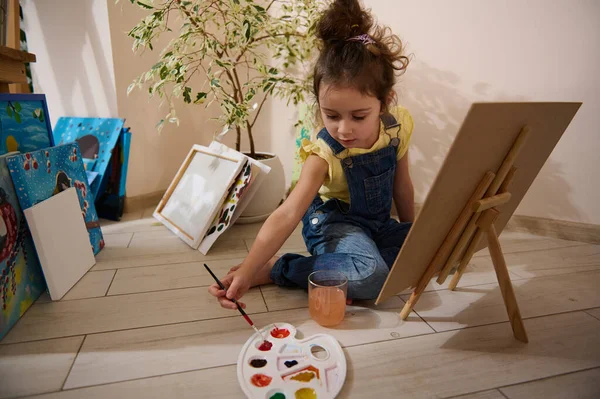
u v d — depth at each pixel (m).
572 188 1.40
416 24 1.47
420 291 0.90
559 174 1.41
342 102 0.83
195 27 1.29
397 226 1.15
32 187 0.98
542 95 1.37
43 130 1.17
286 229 0.93
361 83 0.83
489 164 0.74
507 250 1.35
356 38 0.88
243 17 1.30
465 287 1.09
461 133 0.62
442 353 0.81
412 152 1.59
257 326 0.90
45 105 1.18
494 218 0.80
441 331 0.89
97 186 1.53
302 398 0.67
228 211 1.31
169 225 1.46
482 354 0.81
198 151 1.55
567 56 1.31
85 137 1.60
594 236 1.39
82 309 0.95
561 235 1.44
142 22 1.24
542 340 0.86
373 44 0.88
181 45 1.33
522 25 1.34
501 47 1.38
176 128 1.81
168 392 0.70
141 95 1.65
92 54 1.54
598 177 1.35
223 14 1.35
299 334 0.87
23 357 0.79
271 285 1.10
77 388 0.71
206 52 1.30
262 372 0.73
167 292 1.04
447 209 0.75
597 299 1.02
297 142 1.72
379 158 1.03
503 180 0.81
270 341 0.83
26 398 0.68
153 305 0.98
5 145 1.01
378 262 0.95
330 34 0.90
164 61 1.28
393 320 0.93
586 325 0.91
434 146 1.55
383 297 0.83
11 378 0.73
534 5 1.31
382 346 0.83
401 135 1.09
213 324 0.90
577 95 1.32
